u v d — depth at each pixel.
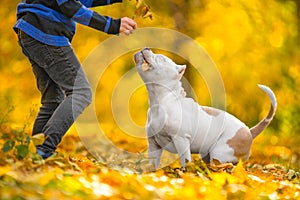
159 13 20.30
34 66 9.55
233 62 21.81
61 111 8.77
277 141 22.00
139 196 7.08
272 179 10.16
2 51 22.25
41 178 6.98
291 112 23.19
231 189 7.81
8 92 22.00
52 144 8.73
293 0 22.45
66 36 8.98
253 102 22.84
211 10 20.70
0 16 21.80
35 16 8.80
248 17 21.16
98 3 9.79
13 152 8.16
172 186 8.07
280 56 22.69
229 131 10.52
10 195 6.05
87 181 7.52
